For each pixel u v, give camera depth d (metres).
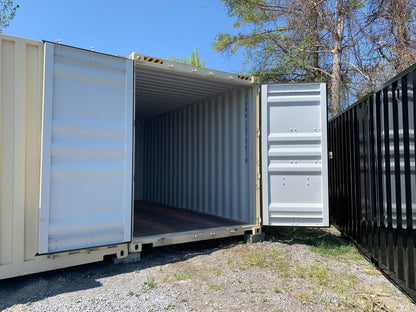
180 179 8.55
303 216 5.48
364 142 4.82
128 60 4.30
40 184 3.58
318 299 3.37
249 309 3.13
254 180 5.84
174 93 6.89
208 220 6.41
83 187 3.88
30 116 3.60
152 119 10.30
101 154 4.02
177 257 4.81
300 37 10.86
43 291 3.47
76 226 3.79
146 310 3.07
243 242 5.73
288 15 10.88
